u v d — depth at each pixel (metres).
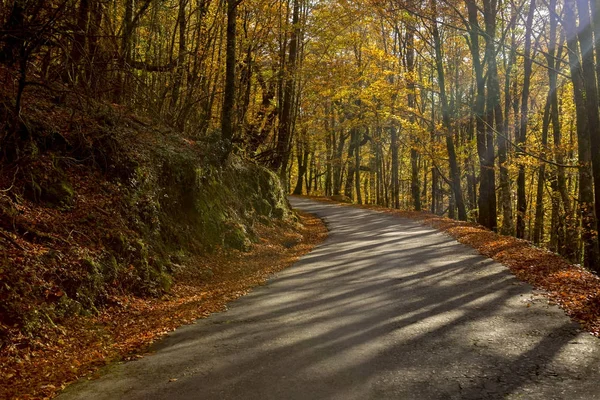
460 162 27.64
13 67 9.77
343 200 40.53
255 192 19.05
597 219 8.73
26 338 6.20
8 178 8.45
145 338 6.98
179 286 10.18
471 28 18.89
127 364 5.93
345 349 6.16
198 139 17.61
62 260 7.81
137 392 5.02
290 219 21.27
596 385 4.85
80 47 8.98
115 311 8.10
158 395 4.92
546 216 31.70
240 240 14.30
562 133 26.80
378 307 8.23
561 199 21.20
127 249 9.45
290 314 8.05
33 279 7.03
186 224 12.60
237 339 6.77
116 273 8.79
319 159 54.84
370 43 35.88
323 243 17.11
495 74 19.53
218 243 13.43
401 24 27.58
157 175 12.25
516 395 4.67
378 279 10.54
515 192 36.06
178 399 4.80
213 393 4.92
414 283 9.98
